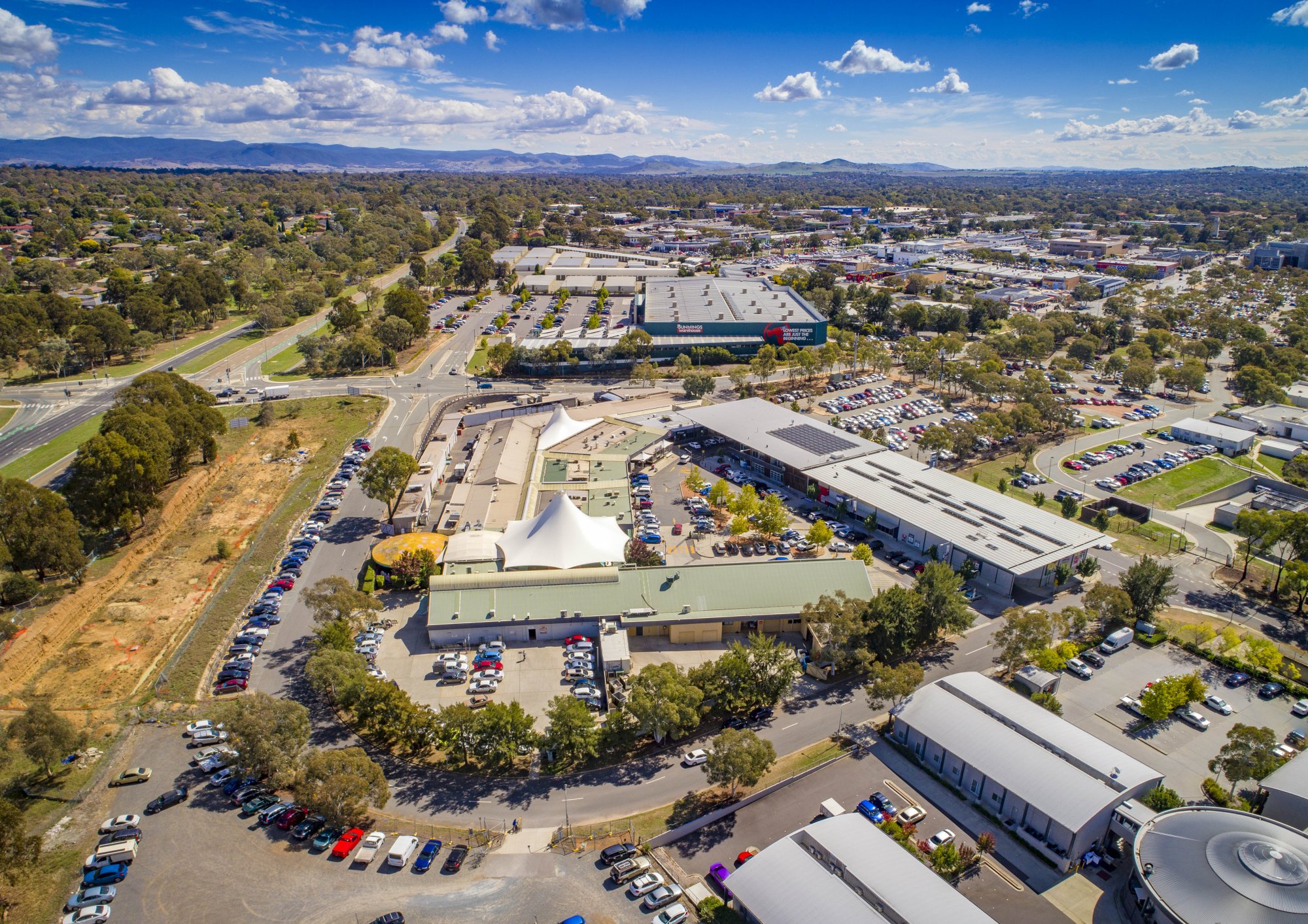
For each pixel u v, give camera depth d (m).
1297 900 65.38
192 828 82.44
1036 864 78.12
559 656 112.12
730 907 71.81
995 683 99.56
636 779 89.69
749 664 98.81
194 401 197.50
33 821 82.94
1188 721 99.31
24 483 129.75
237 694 104.56
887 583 130.25
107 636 118.44
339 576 131.62
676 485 171.75
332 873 76.62
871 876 70.75
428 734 92.12
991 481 174.38
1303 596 123.38
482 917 71.31
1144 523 154.62
